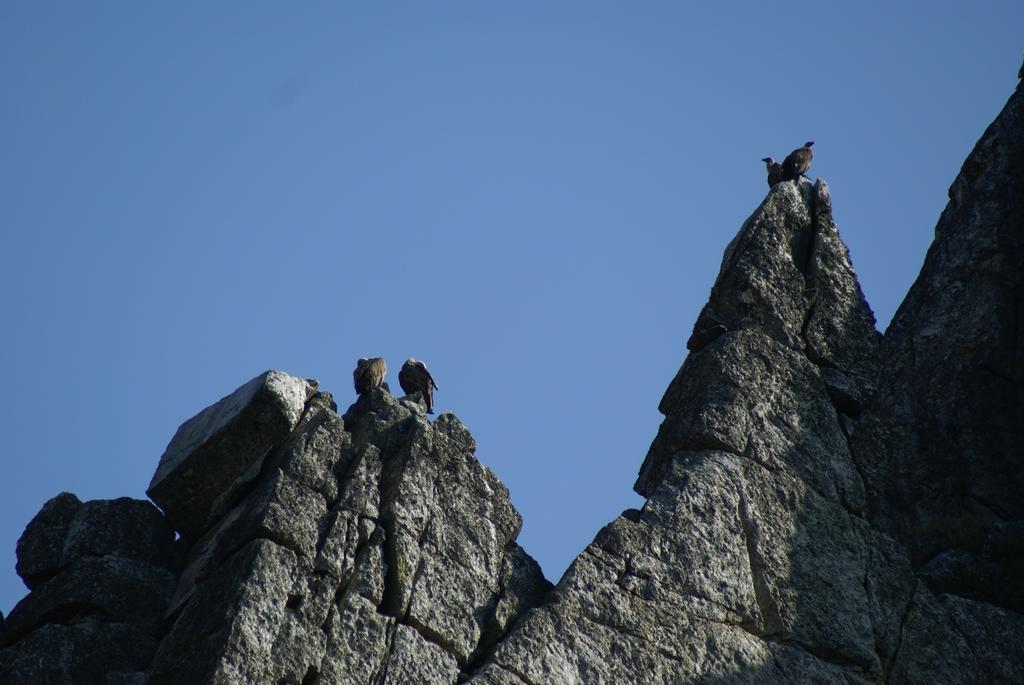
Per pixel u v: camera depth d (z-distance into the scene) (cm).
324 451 8806
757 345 10075
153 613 8550
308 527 8494
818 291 10400
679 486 9419
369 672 8225
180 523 8925
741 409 9800
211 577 8381
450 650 8506
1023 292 10719
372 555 8550
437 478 8969
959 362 10544
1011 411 10388
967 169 11356
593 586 8900
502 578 8888
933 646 9369
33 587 8812
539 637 8612
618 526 9162
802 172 10894
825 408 10025
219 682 7869
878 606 9394
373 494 8769
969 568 9762
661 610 8931
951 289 10856
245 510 8625
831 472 9806
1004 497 10106
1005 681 9369
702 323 10275
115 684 8100
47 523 8888
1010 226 10906
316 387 9194
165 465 8938
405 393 9781
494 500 9088
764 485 9569
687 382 10062
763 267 10381
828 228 10638
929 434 10269
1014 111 11375
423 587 8594
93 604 8525
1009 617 9631
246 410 8806
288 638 8125
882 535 9706
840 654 9150
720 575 9156
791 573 9294
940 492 10062
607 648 8712
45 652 8156
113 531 8825
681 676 8750
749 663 8919
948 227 11231
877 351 10369
